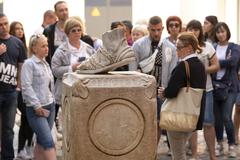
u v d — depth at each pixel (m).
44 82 9.09
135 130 7.23
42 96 9.05
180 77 8.20
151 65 9.92
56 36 11.05
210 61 10.08
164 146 11.67
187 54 8.38
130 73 7.55
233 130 10.91
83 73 7.54
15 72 9.98
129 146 7.23
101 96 7.14
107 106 7.17
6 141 10.00
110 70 7.52
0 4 18.95
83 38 11.09
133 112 7.21
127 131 7.21
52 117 9.23
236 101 11.44
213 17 11.82
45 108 9.07
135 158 7.25
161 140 12.20
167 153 11.08
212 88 10.05
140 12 20.06
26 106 9.02
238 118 11.61
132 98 7.18
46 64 9.22
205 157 10.81
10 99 9.95
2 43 9.88
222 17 19.44
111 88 7.14
